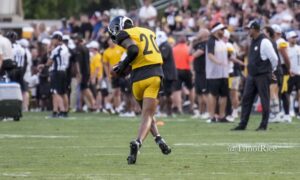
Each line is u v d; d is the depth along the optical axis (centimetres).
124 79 5725
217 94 4859
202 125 4619
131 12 7538
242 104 4244
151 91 2781
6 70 5056
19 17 7950
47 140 3638
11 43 5572
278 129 4297
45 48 6419
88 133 4053
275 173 2509
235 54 5444
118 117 5522
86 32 7331
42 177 2406
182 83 6222
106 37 6275
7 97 4928
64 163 2764
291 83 5156
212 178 2391
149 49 2795
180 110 5803
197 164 2739
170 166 2684
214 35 4828
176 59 5744
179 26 6775
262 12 6200
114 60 5856
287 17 5938
